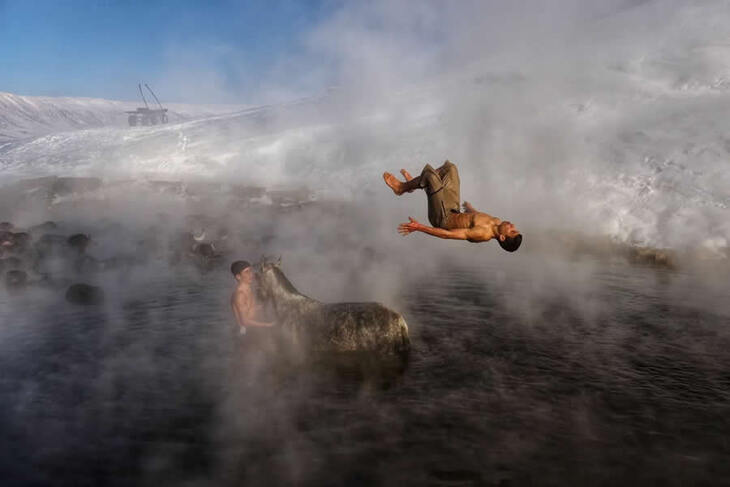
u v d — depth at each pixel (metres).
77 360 6.77
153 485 4.29
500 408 5.59
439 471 4.49
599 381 6.27
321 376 6.38
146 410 5.48
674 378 6.38
